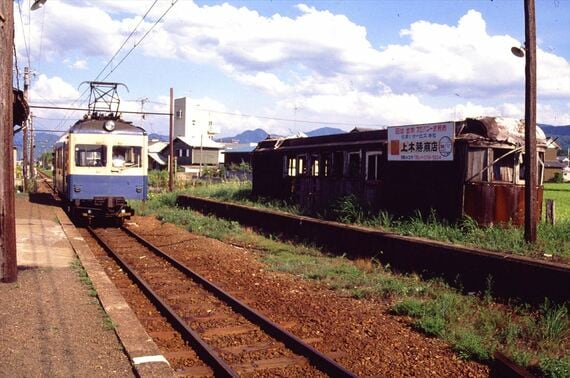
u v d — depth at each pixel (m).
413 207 14.57
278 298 9.42
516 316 8.31
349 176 17.97
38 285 9.26
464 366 6.21
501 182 13.39
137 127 20.31
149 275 11.44
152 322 8.02
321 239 15.21
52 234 15.96
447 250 10.73
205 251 14.58
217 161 68.38
